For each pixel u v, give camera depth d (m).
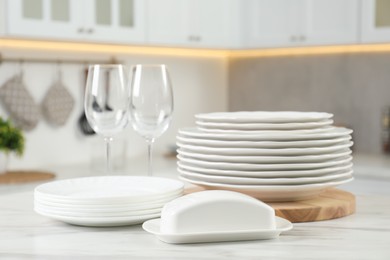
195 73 4.30
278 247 1.01
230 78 4.51
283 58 4.24
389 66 3.79
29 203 1.40
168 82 1.25
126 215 1.12
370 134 3.90
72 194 1.25
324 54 4.05
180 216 1.02
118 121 1.26
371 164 3.32
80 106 3.62
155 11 3.46
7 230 1.14
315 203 1.24
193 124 4.31
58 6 2.98
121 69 1.25
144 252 0.98
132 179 1.32
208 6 3.77
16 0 2.79
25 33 2.83
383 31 3.38
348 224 1.17
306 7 3.67
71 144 3.58
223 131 1.23
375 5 3.42
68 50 3.53
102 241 1.05
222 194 1.07
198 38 3.72
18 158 3.30
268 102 4.32
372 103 3.88
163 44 3.51
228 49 3.93
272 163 1.19
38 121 3.33
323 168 1.21
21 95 3.24
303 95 4.16
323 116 1.25
